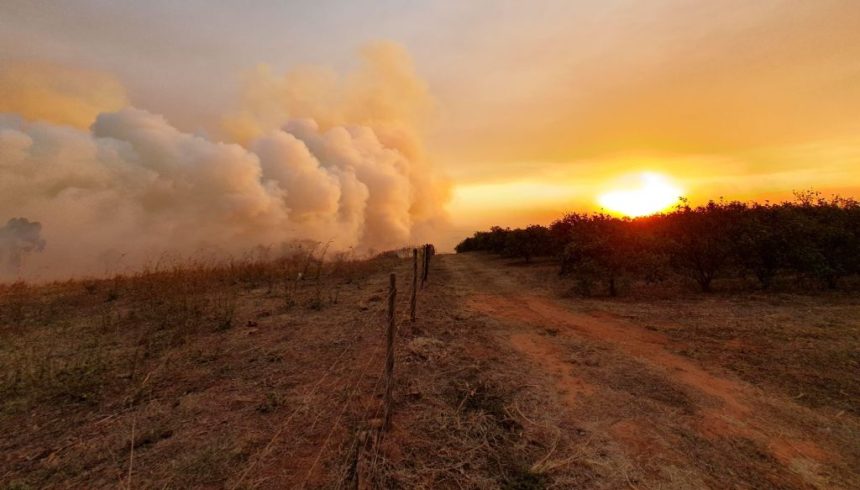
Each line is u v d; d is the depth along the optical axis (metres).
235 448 3.60
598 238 13.16
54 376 5.13
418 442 3.83
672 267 12.90
